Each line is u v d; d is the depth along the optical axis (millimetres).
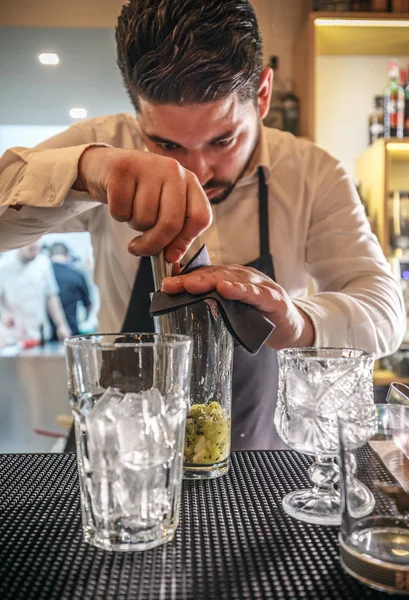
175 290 648
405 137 2385
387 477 493
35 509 635
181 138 1021
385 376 2352
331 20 2240
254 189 1417
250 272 754
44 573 497
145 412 541
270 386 1122
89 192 899
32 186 928
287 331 827
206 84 934
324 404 649
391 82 2420
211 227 1424
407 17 2234
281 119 2377
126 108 3312
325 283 1457
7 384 2607
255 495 680
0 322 3184
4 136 3648
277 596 462
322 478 674
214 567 509
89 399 549
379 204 2344
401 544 486
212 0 931
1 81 2912
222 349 740
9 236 1112
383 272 1366
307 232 1464
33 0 2445
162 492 549
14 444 2619
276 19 2445
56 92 3062
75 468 775
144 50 958
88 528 553
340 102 2617
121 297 1472
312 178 1440
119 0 2455
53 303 3242
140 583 481
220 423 739
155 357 548
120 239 1394
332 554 534
